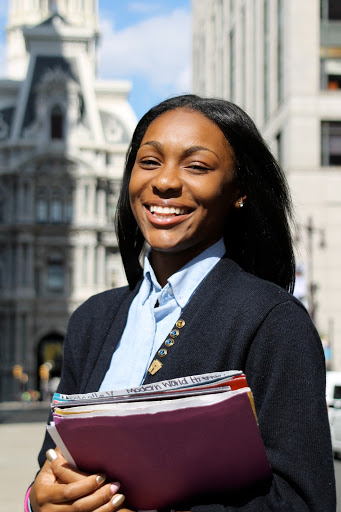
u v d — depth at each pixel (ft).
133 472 7.68
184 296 8.83
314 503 7.28
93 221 241.76
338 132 133.28
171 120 9.09
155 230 9.01
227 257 9.60
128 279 10.23
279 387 7.73
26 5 359.66
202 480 7.65
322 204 132.36
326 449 7.57
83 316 10.07
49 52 247.50
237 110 9.37
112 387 8.79
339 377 62.23
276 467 7.44
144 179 9.08
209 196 8.87
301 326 7.98
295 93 132.36
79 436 7.56
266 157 9.43
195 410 7.16
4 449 64.08
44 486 7.84
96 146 242.37
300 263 105.91
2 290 239.91
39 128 241.35
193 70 245.04
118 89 251.39
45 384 233.14
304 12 132.36
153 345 8.76
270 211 9.46
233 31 179.73
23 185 239.71
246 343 7.98
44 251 241.35
